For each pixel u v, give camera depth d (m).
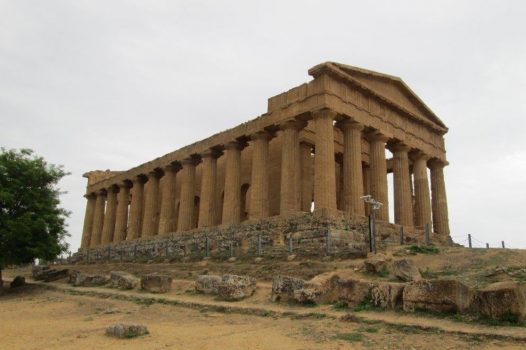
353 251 28.78
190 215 52.25
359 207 38.69
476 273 20.97
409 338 13.09
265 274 27.27
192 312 19.95
